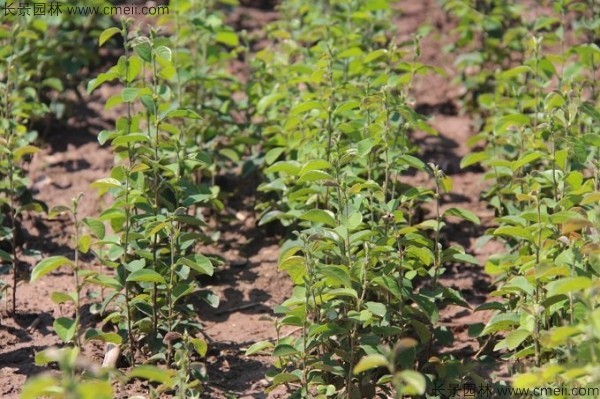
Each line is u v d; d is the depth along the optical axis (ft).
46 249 32.55
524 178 28.09
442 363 23.53
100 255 28.58
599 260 22.07
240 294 30.25
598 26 36.24
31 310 28.78
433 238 32.71
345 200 24.21
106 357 25.20
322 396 22.30
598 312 19.07
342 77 34.09
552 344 20.39
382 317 23.82
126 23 27.22
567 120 26.21
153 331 25.09
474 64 39.96
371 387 23.35
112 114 40.86
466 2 41.16
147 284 25.57
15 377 25.41
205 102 36.42
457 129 39.78
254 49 44.73
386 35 44.01
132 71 27.22
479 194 35.32
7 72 34.81
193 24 35.12
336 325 22.36
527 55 35.32
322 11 42.96
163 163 29.43
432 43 46.16
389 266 23.89
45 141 38.86
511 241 31.19
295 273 23.18
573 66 32.63
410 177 36.06
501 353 26.45
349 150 24.91
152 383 24.68
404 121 29.81
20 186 30.50
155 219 25.09
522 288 22.95
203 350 23.95
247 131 35.12
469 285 30.53
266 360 26.40
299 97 34.12
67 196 35.65
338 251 23.85
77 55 39.70
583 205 25.03
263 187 29.58
